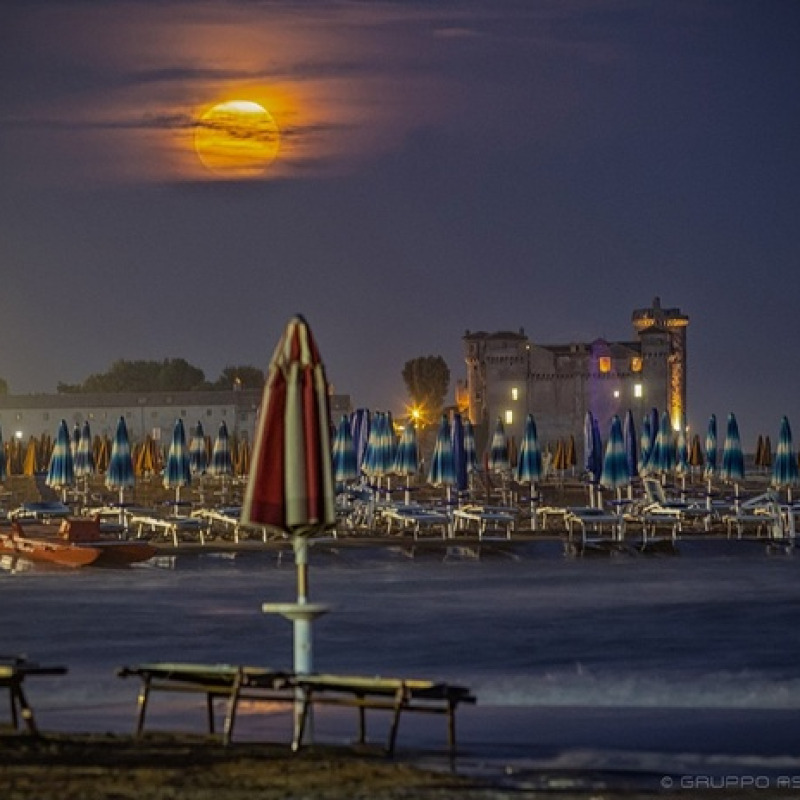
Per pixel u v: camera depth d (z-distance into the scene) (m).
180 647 81.44
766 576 128.38
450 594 112.56
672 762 45.50
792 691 62.59
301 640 45.09
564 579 125.94
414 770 41.69
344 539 151.25
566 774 43.06
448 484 171.50
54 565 135.38
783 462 169.12
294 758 42.78
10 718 53.09
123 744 44.72
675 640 84.06
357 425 187.88
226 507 161.50
